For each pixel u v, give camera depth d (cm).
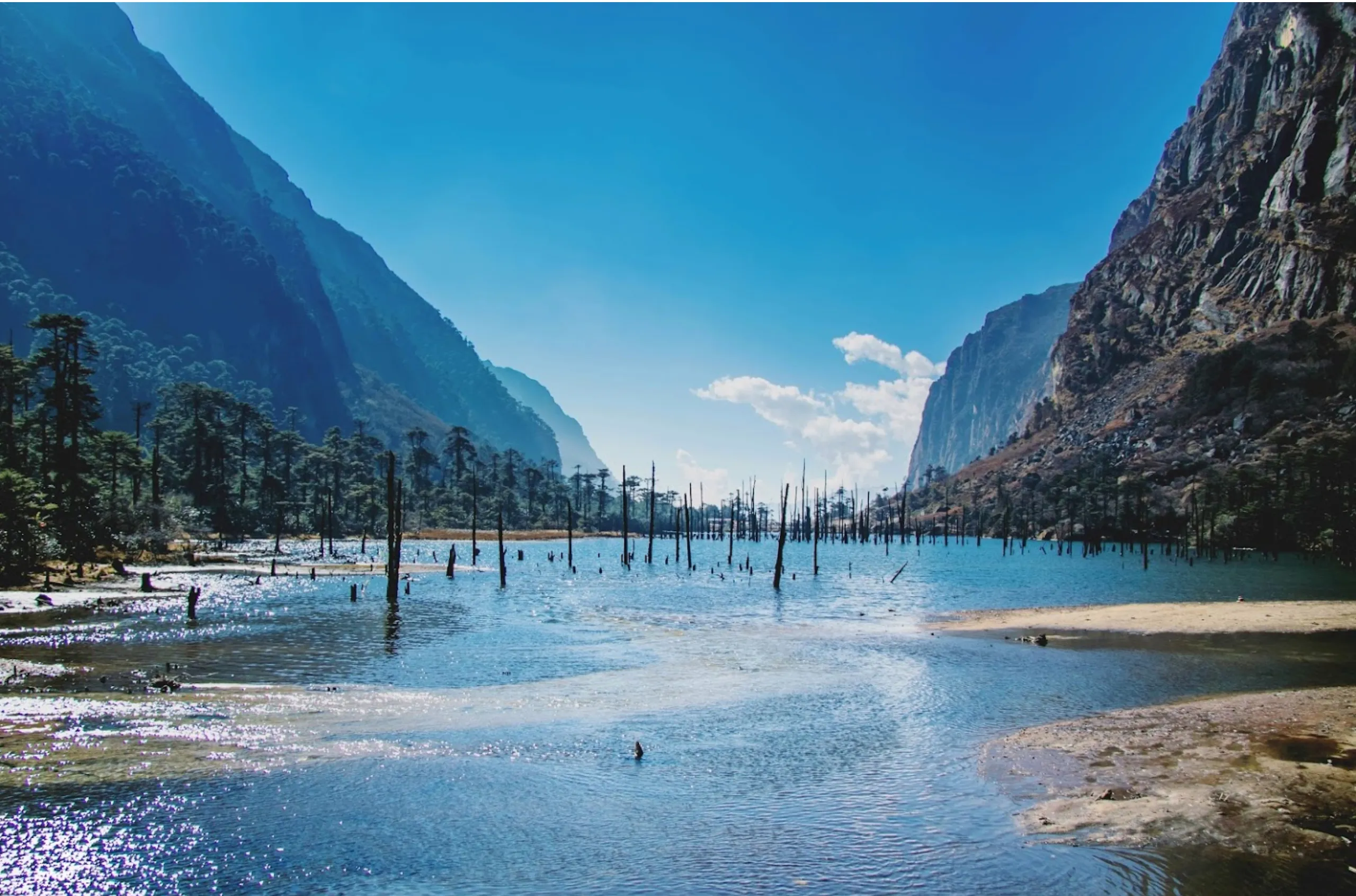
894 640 3491
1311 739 1767
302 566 7631
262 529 12500
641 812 1398
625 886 1115
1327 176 19675
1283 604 4553
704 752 1750
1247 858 1159
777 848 1238
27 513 5100
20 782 1491
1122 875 1116
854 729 1948
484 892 1093
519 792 1497
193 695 2206
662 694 2345
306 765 1636
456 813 1388
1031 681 2544
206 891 1095
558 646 3284
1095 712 2094
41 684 2306
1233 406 16025
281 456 15925
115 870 1159
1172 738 1803
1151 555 12162
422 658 2948
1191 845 1209
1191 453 15525
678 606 5072
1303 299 17925
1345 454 10794
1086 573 8462
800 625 4053
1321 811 1334
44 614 3866
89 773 1549
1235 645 3241
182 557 7431
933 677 2628
